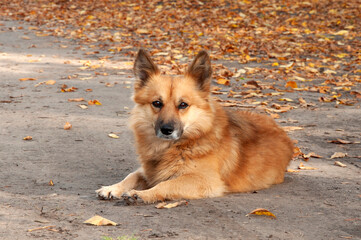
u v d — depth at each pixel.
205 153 7.16
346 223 6.02
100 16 28.84
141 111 7.55
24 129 10.48
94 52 20.41
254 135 7.95
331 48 21.12
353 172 8.68
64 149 9.35
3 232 5.30
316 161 9.37
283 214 6.30
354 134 11.08
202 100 7.36
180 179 6.98
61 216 5.97
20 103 12.71
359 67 18.11
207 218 6.06
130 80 15.82
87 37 23.44
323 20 26.62
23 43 22.20
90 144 9.75
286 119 12.18
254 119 8.38
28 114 11.66
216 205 6.64
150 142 7.46
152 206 6.58
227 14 27.61
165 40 23.12
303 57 19.88
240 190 7.46
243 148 7.65
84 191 7.27
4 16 29.02
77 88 14.52
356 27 25.11
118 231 5.48
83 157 8.98
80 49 21.27
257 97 14.29
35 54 19.88
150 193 6.73
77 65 18.03
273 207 6.59
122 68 17.70
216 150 7.25
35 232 5.35
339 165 9.09
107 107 12.59
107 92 14.15
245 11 28.64
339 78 16.55
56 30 24.86
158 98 7.33
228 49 20.66
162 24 26.41
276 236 5.49
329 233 5.65
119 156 9.18
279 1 30.44
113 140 10.09
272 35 23.47
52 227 5.54
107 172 8.30
